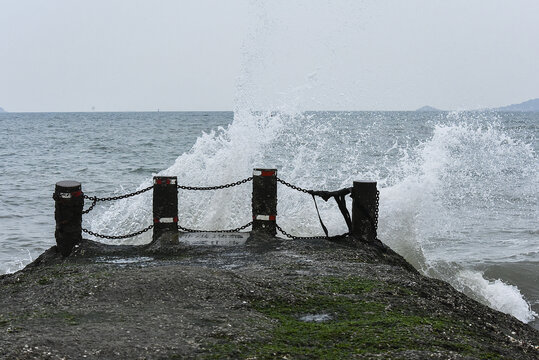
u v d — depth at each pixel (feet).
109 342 14.96
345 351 15.02
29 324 16.48
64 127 314.35
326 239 31.19
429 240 44.47
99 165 104.22
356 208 30.50
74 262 26.55
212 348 14.85
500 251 42.24
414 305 19.62
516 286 34.58
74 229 28.63
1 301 19.80
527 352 17.34
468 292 33.24
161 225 30.45
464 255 40.96
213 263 25.62
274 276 22.61
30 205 61.05
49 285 21.13
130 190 71.67
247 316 17.70
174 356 14.26
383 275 23.47
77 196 28.60
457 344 16.01
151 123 380.99
